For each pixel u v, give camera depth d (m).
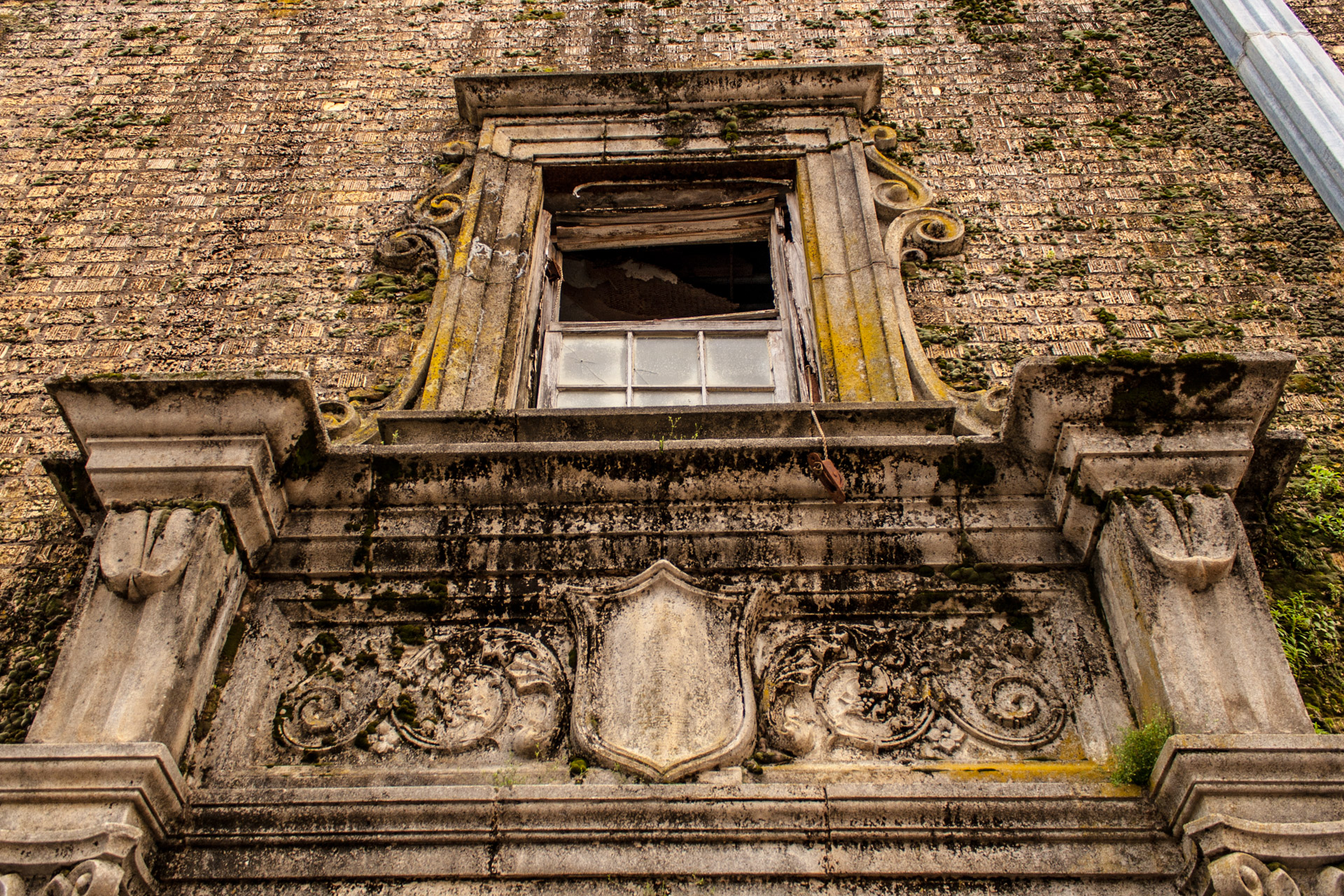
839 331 4.55
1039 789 2.83
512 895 2.72
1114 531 3.21
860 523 3.44
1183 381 3.33
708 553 3.42
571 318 5.51
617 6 6.46
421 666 3.27
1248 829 2.60
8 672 3.51
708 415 3.84
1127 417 3.35
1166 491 3.21
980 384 4.38
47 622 3.65
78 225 5.22
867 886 2.72
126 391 3.35
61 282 4.94
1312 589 3.62
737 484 3.46
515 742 3.07
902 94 5.79
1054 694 3.15
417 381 4.39
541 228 5.24
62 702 2.91
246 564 3.38
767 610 3.36
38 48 6.27
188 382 3.34
